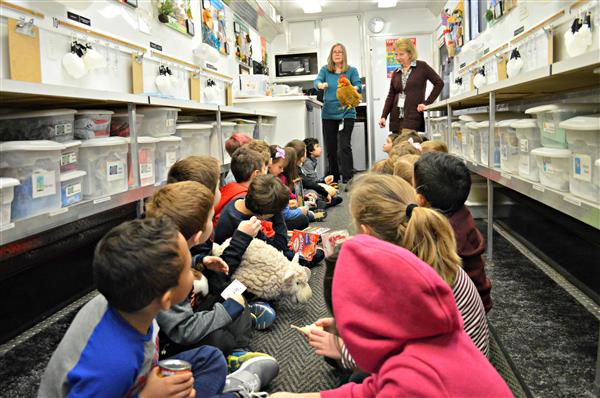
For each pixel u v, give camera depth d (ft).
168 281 2.66
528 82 6.12
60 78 7.36
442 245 2.92
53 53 7.16
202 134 9.54
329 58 16.60
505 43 12.53
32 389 4.52
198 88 12.92
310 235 7.86
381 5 22.61
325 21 23.93
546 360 4.78
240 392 3.63
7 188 4.04
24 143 4.42
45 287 6.19
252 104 15.80
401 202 3.10
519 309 6.07
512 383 4.36
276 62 24.00
